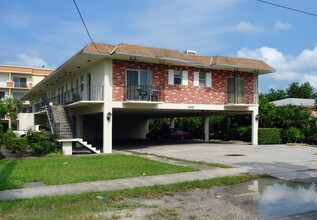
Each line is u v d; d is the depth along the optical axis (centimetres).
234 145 2702
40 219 659
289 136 2914
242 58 2709
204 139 3306
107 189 945
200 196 883
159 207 767
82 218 673
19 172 1230
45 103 3222
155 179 1099
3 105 2080
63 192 908
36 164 1472
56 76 3011
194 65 2447
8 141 2061
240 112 2931
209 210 746
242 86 2756
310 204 809
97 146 2636
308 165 1454
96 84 2323
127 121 4138
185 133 3672
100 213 712
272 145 2698
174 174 1197
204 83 2572
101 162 1538
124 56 2120
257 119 2805
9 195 873
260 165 1452
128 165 1423
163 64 2370
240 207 773
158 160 1644
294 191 951
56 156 1855
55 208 747
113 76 2186
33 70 6494
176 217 691
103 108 2158
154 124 4822
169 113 3033
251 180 1118
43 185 1008
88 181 1062
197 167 1380
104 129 2141
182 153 2023
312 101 5394
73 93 2600
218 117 3641
